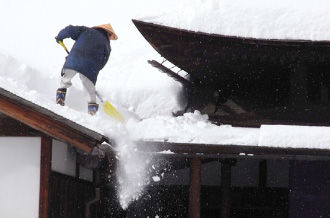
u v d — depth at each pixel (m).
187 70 42.81
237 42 39.78
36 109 21.00
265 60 40.41
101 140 20.94
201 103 45.00
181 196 35.84
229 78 43.50
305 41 39.31
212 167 36.38
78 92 33.69
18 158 22.86
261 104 43.66
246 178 36.16
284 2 41.69
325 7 41.56
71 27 30.09
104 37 30.75
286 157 26.92
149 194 35.56
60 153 24.52
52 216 23.17
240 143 26.25
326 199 31.25
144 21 39.38
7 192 22.73
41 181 22.73
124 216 35.00
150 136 26.25
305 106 40.12
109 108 27.58
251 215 36.75
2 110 21.06
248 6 41.28
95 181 29.50
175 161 28.70
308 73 41.97
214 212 36.81
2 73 33.22
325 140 26.50
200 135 26.39
